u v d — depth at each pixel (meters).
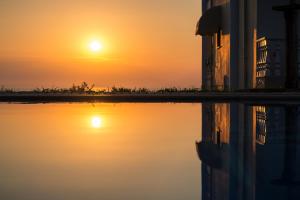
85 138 6.51
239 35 21.28
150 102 16.41
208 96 16.56
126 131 7.43
